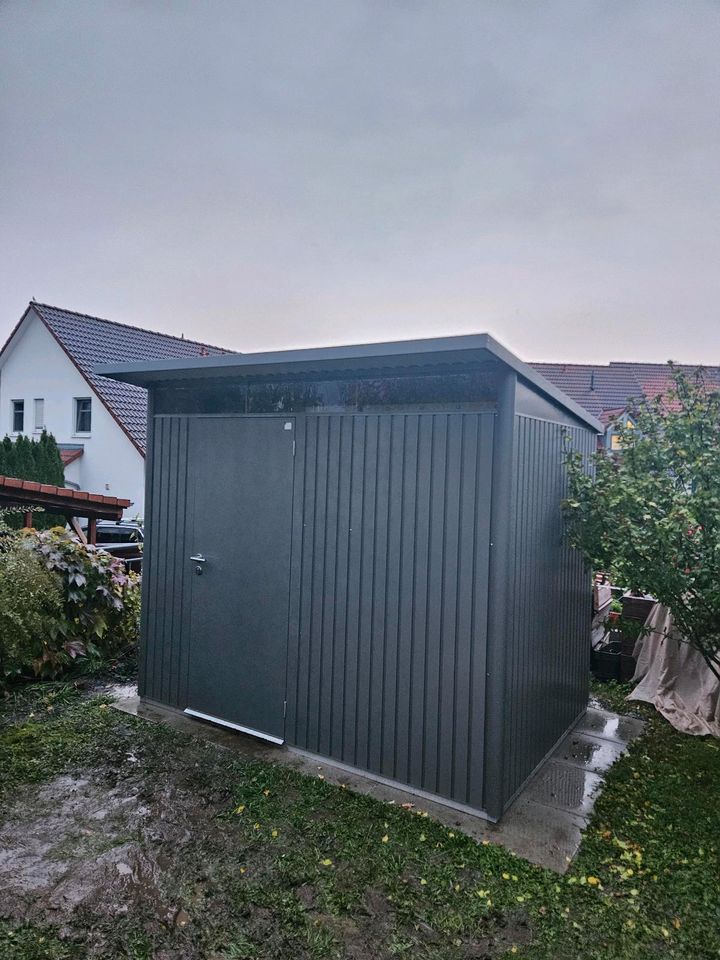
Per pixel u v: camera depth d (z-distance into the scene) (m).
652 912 2.55
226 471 4.29
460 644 3.34
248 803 3.28
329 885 2.65
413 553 3.50
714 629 3.77
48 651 5.10
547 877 2.74
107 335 16.53
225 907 2.53
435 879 2.71
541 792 3.53
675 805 3.40
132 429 14.51
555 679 4.07
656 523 3.38
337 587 3.78
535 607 3.67
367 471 3.67
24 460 12.34
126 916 2.47
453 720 3.35
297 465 3.96
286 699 3.98
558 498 4.03
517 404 3.29
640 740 4.27
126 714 4.44
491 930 2.43
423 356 3.17
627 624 4.79
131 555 8.78
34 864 2.77
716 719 4.41
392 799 3.39
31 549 5.27
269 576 4.07
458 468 3.35
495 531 3.24
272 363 3.61
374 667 3.62
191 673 4.43
